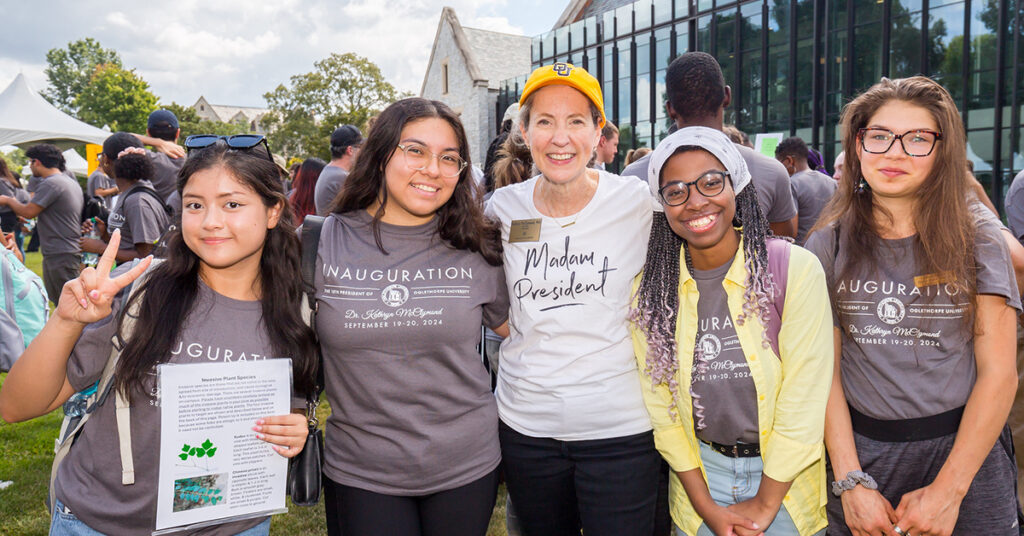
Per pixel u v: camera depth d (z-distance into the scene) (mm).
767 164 2910
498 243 2105
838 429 1965
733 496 1973
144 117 57875
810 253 1904
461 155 1949
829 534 2146
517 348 2164
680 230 1859
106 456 1574
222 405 1626
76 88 73875
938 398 1875
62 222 6430
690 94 2852
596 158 3646
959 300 1832
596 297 2064
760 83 16281
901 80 1966
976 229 1848
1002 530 1932
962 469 1809
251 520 1732
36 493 3773
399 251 1942
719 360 1903
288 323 1758
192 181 1611
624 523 2076
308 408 1904
